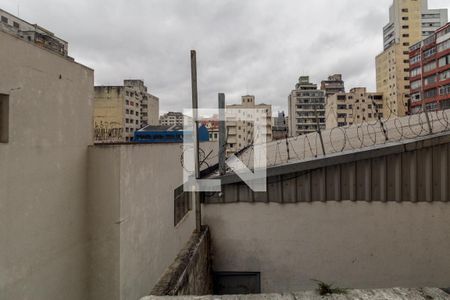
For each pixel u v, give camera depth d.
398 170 7.37
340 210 7.55
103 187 4.62
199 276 6.01
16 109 3.39
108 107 49.38
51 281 3.88
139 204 5.27
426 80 51.00
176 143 7.68
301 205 7.68
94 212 4.64
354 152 7.36
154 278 5.91
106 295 4.52
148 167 5.73
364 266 7.44
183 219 8.21
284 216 7.73
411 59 55.31
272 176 7.80
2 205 3.20
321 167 7.57
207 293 7.06
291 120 86.62
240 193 7.89
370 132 10.03
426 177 7.33
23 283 3.46
